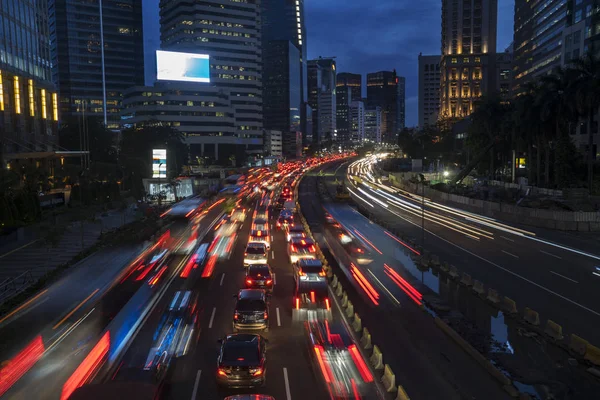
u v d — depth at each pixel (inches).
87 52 7667.3
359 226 2155.5
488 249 1614.2
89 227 1993.1
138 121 6850.4
